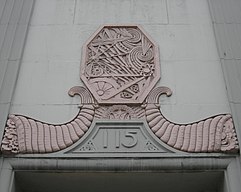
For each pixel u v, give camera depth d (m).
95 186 5.16
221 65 5.77
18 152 4.95
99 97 5.46
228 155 4.91
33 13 6.54
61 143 5.02
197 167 4.85
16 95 5.52
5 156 4.95
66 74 5.75
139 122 5.23
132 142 5.05
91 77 5.70
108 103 5.39
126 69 5.78
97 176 4.97
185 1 6.72
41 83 5.65
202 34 6.22
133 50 6.00
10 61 5.78
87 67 5.80
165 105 5.41
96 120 5.25
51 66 5.84
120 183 5.10
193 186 5.16
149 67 5.80
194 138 5.04
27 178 5.01
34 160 4.90
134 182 5.07
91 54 5.96
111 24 6.34
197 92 5.54
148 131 5.13
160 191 5.27
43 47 6.07
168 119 5.27
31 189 5.22
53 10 6.58
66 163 4.88
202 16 6.48
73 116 5.31
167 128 5.16
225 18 6.31
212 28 6.29
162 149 4.98
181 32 6.26
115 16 6.51
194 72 5.76
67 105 5.43
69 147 5.00
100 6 6.65
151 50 6.01
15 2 6.56
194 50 6.02
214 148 4.94
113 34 6.23
